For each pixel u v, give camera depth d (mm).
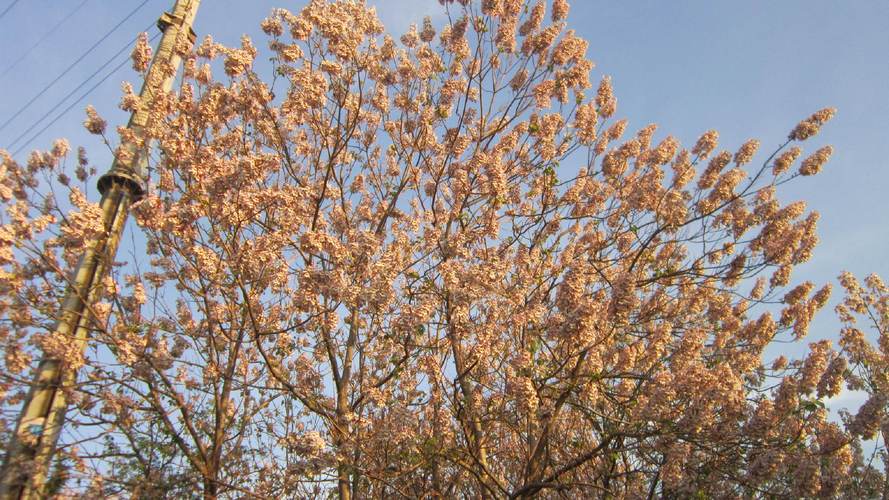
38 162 8875
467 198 10492
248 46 9461
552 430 9523
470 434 9172
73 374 7277
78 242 7430
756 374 9641
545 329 8742
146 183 8258
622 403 8531
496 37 11289
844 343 11023
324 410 8953
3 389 7227
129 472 8039
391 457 8680
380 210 11469
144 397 7805
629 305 7512
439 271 8914
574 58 11367
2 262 7180
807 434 7852
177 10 9422
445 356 9562
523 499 8711
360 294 8359
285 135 10312
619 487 9617
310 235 8352
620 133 11789
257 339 8188
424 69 11398
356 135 11547
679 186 10680
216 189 8172
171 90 8750
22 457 6410
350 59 10258
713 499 7828
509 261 9734
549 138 11203
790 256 9742
